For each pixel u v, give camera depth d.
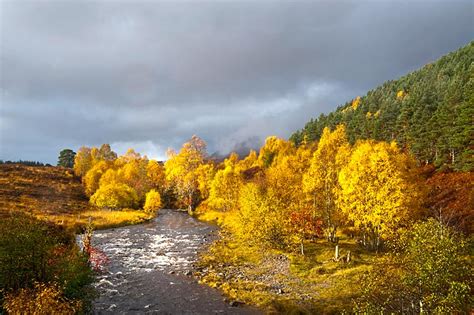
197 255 45.81
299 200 49.84
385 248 40.62
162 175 135.88
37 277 20.67
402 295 16.33
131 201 101.38
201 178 104.00
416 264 15.58
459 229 37.78
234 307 27.31
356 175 38.19
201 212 94.62
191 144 106.00
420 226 16.73
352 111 157.88
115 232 65.25
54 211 80.00
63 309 18.33
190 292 30.89
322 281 32.06
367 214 37.50
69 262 23.81
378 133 95.94
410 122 82.19
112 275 36.12
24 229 20.77
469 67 148.75
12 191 97.88
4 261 19.62
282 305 26.94
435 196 49.62
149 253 47.00
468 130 56.81
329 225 46.50
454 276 15.14
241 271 37.41
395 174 36.75
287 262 39.12
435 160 66.88
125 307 27.38
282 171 63.03
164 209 112.00
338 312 24.94
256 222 45.22
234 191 82.06
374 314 15.78
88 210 89.81
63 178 137.00
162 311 26.62
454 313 14.26
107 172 107.56
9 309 17.45
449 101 70.38
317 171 46.41
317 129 144.25
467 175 52.56
